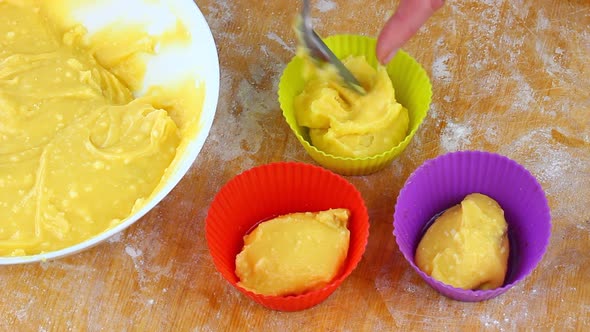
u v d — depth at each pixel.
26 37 0.42
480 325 0.38
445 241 0.37
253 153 0.42
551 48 0.45
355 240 0.38
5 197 0.38
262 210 0.40
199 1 0.47
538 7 0.46
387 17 0.46
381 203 0.41
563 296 0.38
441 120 0.43
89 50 0.43
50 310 0.39
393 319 0.38
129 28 0.43
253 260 0.37
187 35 0.41
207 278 0.39
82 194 0.38
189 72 0.41
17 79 0.41
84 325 0.38
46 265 0.40
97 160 0.39
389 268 0.39
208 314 0.39
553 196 0.41
